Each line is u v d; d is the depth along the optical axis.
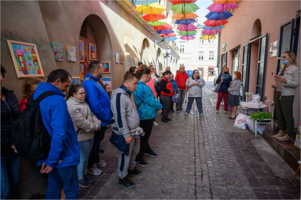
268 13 5.92
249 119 5.01
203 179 2.85
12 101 1.94
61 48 4.19
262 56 6.50
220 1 7.31
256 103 5.55
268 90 5.79
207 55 36.16
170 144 4.26
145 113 3.12
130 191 2.57
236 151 3.80
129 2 7.95
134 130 2.55
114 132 2.54
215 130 5.20
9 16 2.70
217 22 9.31
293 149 3.24
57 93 1.88
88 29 6.39
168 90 5.91
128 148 2.52
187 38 12.20
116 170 3.13
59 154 1.74
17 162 2.04
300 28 4.06
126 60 8.36
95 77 2.94
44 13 3.76
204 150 3.91
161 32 12.26
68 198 1.99
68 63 4.54
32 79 2.32
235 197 2.44
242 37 9.26
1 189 1.84
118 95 2.43
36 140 1.69
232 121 6.06
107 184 2.73
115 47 7.32
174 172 3.07
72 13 4.67
